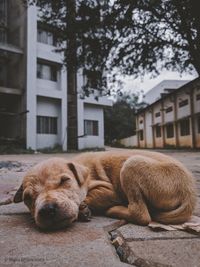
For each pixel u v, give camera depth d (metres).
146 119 37.47
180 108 28.44
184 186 2.43
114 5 13.80
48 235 2.13
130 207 2.45
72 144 24.08
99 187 2.67
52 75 23.19
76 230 2.25
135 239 2.04
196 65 14.71
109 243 2.01
